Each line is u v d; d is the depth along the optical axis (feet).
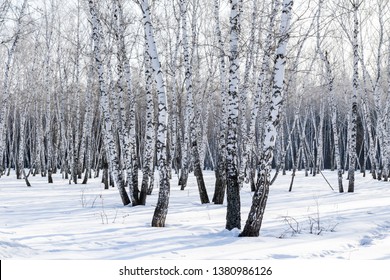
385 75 128.06
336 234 32.73
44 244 26.37
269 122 30.68
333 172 154.40
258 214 30.86
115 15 53.78
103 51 66.39
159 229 33.12
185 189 77.36
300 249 26.76
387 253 26.71
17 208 47.52
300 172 158.40
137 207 48.24
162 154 35.70
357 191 73.46
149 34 37.11
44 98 130.52
